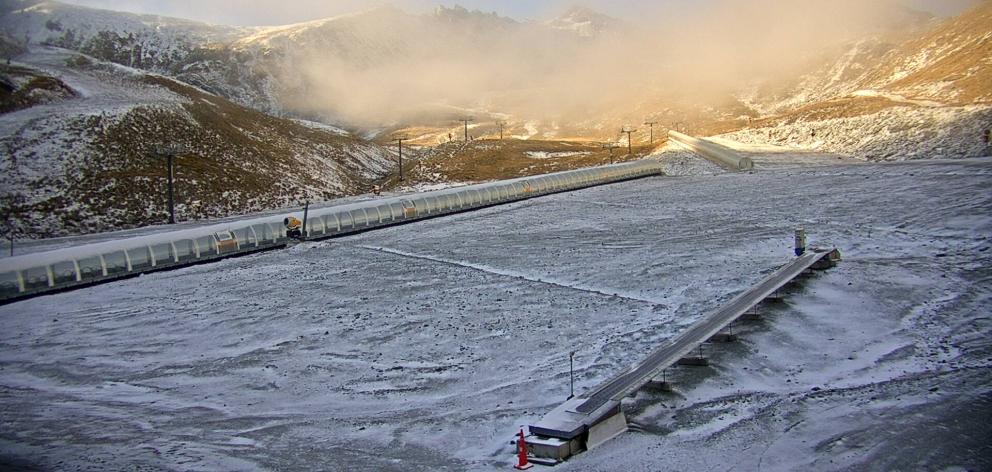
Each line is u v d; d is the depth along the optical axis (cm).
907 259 3919
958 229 4569
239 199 8181
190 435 2219
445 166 12050
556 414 2069
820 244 4462
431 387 2567
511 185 7881
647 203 6956
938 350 2666
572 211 6775
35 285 4178
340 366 2812
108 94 9694
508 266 4397
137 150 8212
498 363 2755
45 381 2759
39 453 2083
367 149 13512
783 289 3434
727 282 3688
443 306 3556
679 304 3372
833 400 2266
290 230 5656
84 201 7012
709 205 6469
